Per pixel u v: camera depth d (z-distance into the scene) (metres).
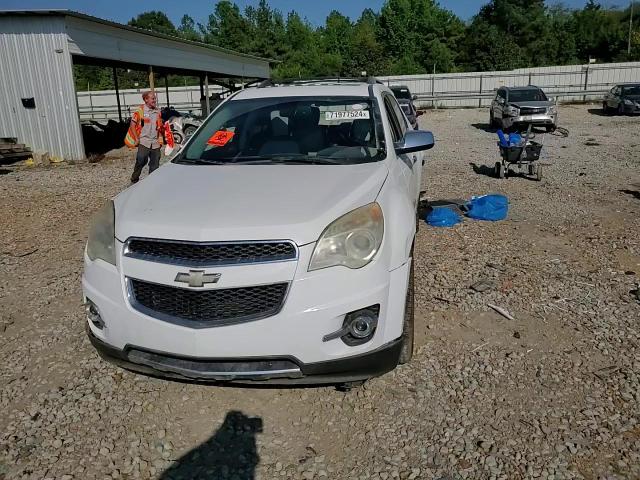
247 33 67.81
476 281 5.09
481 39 62.62
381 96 4.77
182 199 3.27
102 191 10.43
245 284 2.79
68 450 2.96
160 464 2.86
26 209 8.87
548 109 19.36
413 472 2.76
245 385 2.97
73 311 4.64
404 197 3.51
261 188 3.36
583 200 8.59
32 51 14.88
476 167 12.20
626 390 3.37
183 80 57.97
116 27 16.88
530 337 4.05
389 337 3.06
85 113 34.25
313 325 2.82
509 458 2.82
